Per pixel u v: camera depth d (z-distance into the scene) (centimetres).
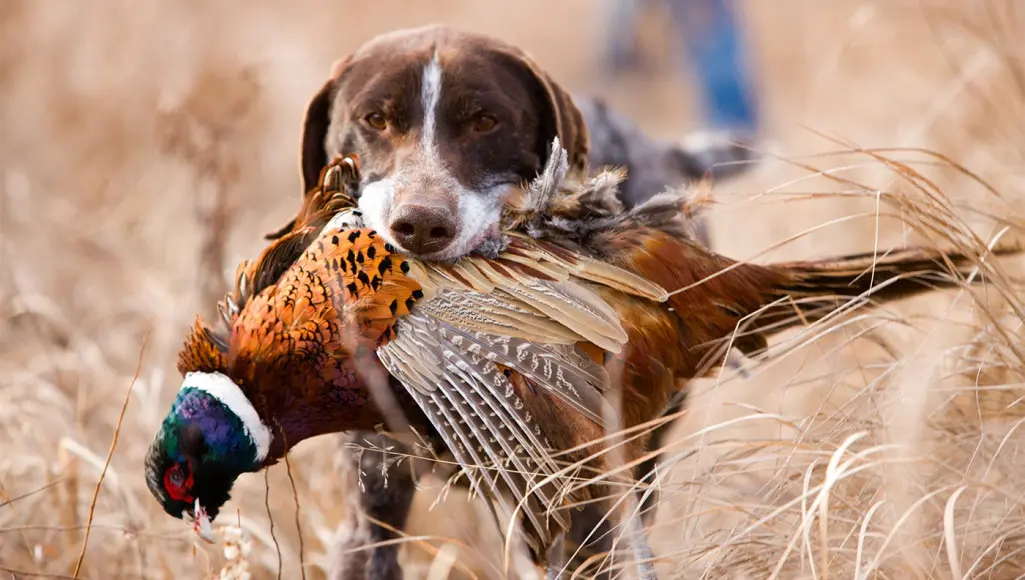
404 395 1306
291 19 4072
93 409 1875
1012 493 1278
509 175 1520
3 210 2561
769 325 1418
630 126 1984
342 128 1542
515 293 1263
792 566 1274
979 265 1358
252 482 1778
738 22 3184
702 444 1278
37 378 1877
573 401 1220
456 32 1585
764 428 1730
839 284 1445
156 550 1564
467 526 1672
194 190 2261
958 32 2589
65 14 3484
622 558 1351
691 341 1402
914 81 2717
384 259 1270
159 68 3291
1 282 2194
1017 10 2433
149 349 2073
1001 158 2070
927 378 1245
